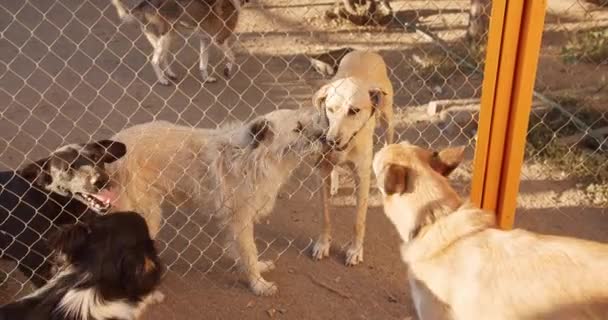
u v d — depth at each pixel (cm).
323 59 585
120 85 564
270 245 417
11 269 397
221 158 380
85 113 522
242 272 396
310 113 386
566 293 309
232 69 589
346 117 387
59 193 366
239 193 380
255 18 721
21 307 318
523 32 344
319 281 399
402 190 329
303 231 427
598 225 428
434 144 490
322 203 405
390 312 384
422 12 732
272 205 386
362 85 393
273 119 379
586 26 671
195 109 534
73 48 640
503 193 363
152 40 564
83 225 327
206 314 382
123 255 324
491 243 322
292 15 729
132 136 381
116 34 679
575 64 579
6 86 557
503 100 352
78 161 366
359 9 699
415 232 331
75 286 320
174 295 390
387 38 663
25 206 363
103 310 320
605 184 451
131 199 377
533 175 460
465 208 329
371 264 408
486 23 599
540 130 487
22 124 497
